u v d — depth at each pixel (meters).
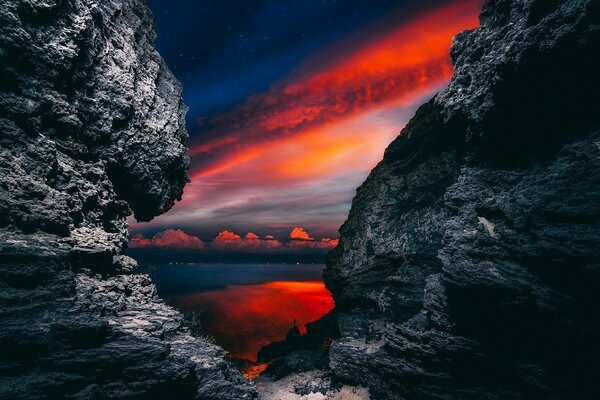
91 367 11.62
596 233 12.47
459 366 17.64
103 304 14.24
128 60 19.92
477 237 18.03
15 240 11.97
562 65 14.77
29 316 11.06
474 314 17.22
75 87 16.77
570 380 13.96
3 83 13.56
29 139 13.90
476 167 21.33
